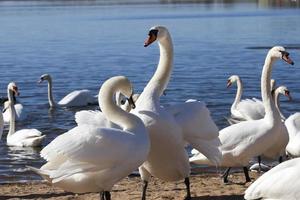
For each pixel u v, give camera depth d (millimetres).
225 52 40344
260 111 19734
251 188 8227
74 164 8680
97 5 130250
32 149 17672
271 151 12086
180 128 9875
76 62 36438
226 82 28266
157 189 11633
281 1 127125
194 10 98750
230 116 21109
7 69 34094
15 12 99250
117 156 8758
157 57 37969
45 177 8836
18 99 26391
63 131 20359
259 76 30000
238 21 69062
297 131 13508
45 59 38094
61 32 59062
